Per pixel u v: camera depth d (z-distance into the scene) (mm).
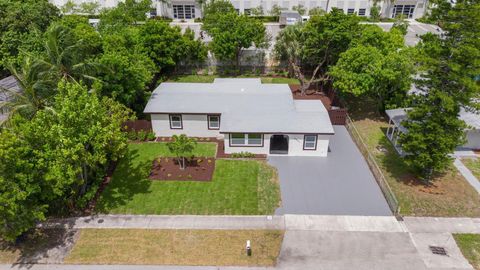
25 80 25453
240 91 33031
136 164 27172
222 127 27406
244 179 25453
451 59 21375
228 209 22609
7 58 33875
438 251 19438
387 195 23062
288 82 43344
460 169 26391
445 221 21562
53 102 25188
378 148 29312
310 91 40812
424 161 22703
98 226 21266
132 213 22312
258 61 45938
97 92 26500
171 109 29875
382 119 34250
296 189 24406
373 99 37500
